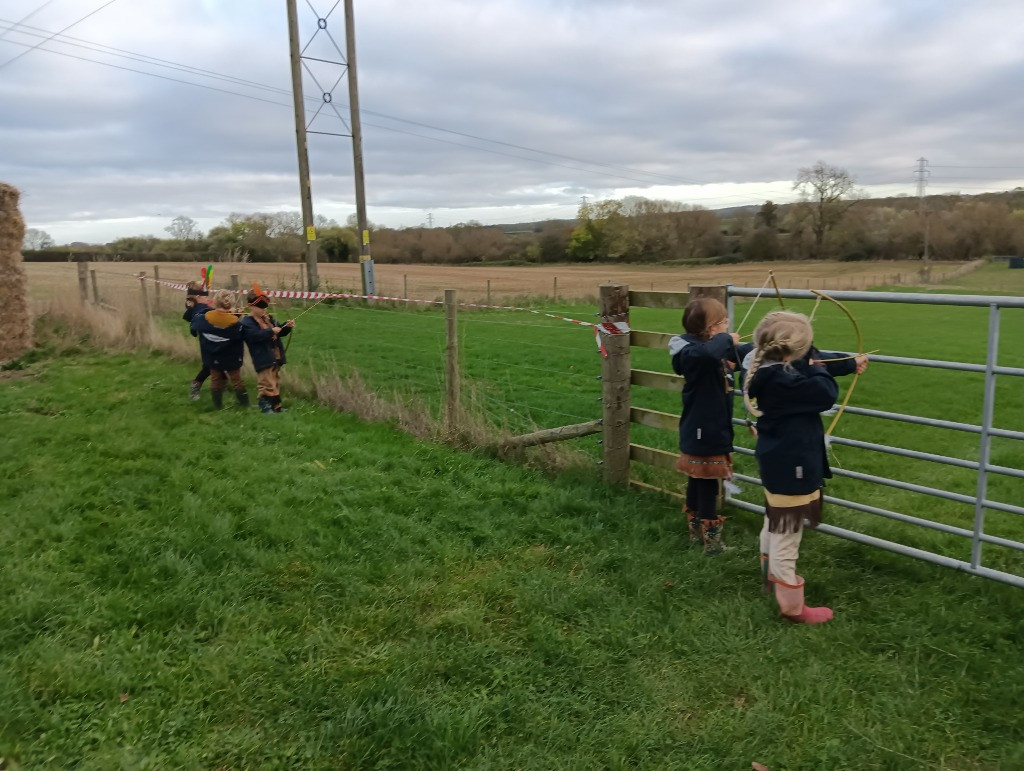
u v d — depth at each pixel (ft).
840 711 10.22
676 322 70.44
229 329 27.58
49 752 9.37
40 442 22.98
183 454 21.58
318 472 20.30
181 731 9.88
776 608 13.01
